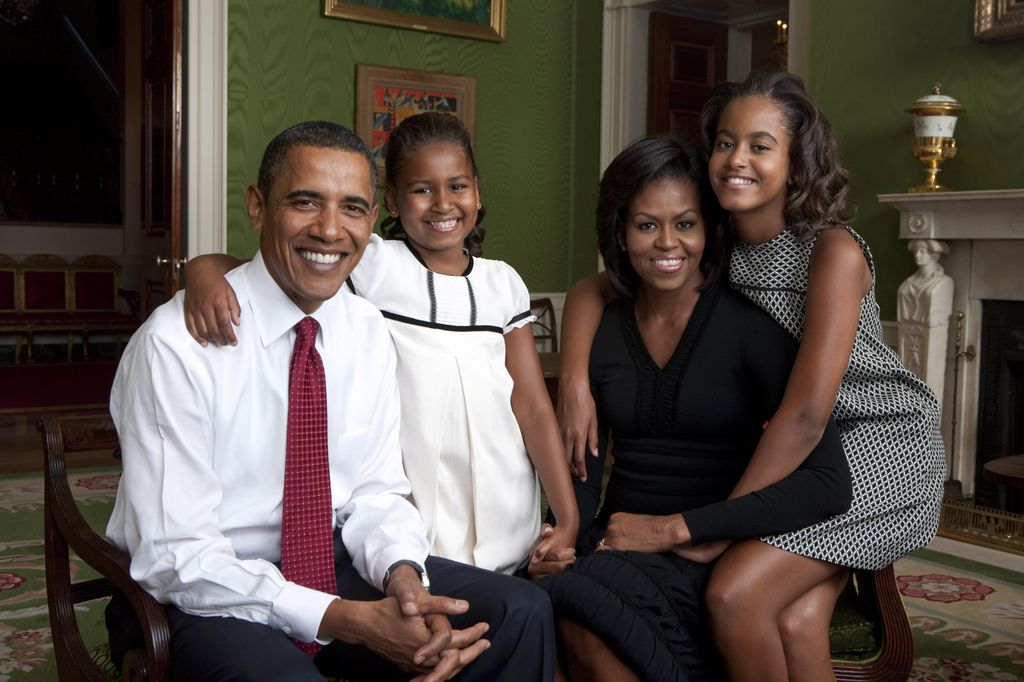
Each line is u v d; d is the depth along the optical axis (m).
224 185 6.01
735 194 2.00
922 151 4.77
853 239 2.01
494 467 2.07
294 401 1.79
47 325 9.58
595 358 2.21
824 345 1.90
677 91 7.05
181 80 5.73
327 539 1.82
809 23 5.56
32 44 13.46
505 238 7.19
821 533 1.90
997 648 3.09
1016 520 4.30
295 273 1.75
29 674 2.78
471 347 2.08
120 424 1.75
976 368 4.85
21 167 12.20
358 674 1.82
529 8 7.14
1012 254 4.63
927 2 4.94
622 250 2.17
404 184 2.11
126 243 10.66
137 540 1.69
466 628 1.75
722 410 2.06
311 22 6.30
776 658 1.84
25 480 5.28
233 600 1.65
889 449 2.01
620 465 2.19
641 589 1.82
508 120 7.13
